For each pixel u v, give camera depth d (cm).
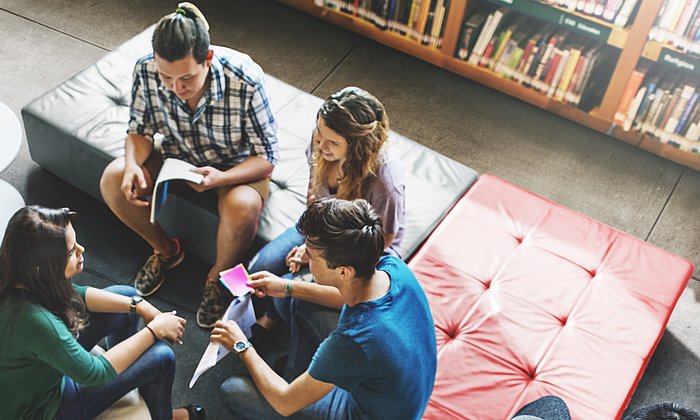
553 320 241
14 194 269
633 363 231
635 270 257
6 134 274
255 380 206
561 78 350
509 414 217
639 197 337
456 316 241
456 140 356
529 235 266
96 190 300
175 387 257
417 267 254
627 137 354
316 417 205
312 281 238
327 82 377
